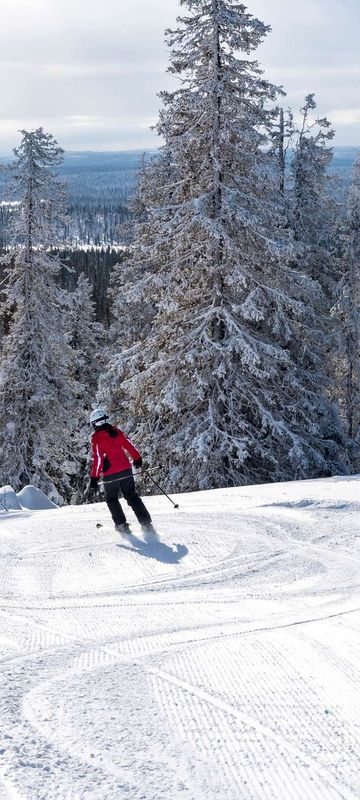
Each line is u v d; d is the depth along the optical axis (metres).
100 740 2.77
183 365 16.95
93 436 7.57
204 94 16.77
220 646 4.01
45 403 24.23
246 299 16.33
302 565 6.06
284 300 16.80
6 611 4.79
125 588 5.43
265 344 16.59
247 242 17.25
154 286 17.25
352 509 8.50
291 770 2.56
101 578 5.74
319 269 23.92
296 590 5.30
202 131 17.03
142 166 25.45
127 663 3.71
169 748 2.71
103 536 7.41
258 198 17.33
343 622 4.48
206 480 16.38
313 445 19.27
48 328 24.48
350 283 25.44
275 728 2.92
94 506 9.88
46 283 25.11
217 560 6.27
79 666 3.65
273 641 4.10
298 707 3.14
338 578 5.63
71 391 26.61
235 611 4.76
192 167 17.45
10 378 24.27
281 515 8.16
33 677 3.48
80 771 2.51
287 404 18.45
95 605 4.95
